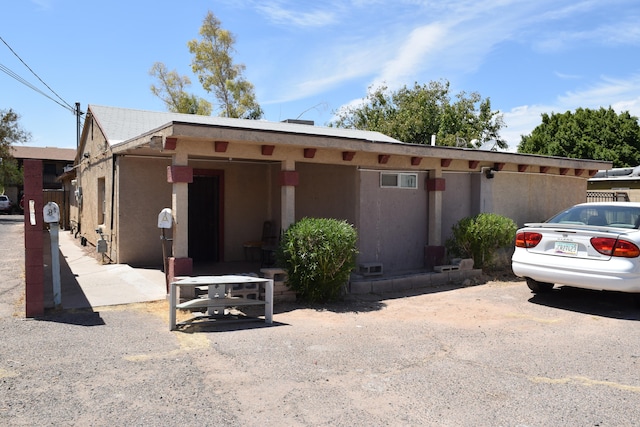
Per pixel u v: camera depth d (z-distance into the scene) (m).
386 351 5.57
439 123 33.88
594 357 5.41
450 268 10.06
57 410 3.95
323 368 5.00
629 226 7.77
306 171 11.57
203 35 40.56
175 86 40.34
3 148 34.03
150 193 11.73
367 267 9.69
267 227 12.62
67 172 21.27
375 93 35.84
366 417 3.94
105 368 4.89
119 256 11.41
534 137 34.22
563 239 7.64
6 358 5.13
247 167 12.63
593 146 31.36
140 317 6.96
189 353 5.39
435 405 4.17
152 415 3.90
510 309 7.71
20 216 36.50
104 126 13.40
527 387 4.57
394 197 10.59
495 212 11.75
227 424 3.78
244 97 40.62
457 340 6.02
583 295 8.73
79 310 7.32
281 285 8.11
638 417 3.97
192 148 8.01
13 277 9.98
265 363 5.11
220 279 6.84
